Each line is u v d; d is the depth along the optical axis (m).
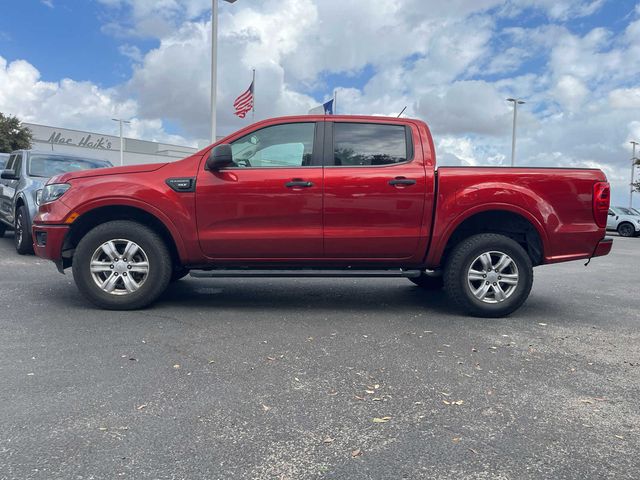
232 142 5.21
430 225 5.15
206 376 3.43
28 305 5.29
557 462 2.44
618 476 2.33
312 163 5.17
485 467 2.38
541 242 5.23
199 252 5.12
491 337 4.55
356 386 3.32
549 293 7.04
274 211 5.05
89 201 5.02
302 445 2.55
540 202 5.10
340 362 3.78
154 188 5.01
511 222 5.41
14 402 2.96
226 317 5.04
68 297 5.70
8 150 38.19
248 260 5.20
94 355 3.80
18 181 9.04
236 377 3.43
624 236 26.77
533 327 4.95
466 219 5.29
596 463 2.44
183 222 5.04
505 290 5.25
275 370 3.58
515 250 5.14
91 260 5.05
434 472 2.34
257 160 5.21
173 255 5.45
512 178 5.12
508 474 2.33
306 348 4.09
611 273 9.52
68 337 4.23
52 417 2.78
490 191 5.06
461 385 3.38
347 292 6.55
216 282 7.08
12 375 3.36
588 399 3.20
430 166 5.18
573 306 6.09
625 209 27.81
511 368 3.74
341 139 5.22
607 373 3.68
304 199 5.04
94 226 5.38
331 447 2.54
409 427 2.77
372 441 2.61
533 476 2.32
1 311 5.02
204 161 5.14
